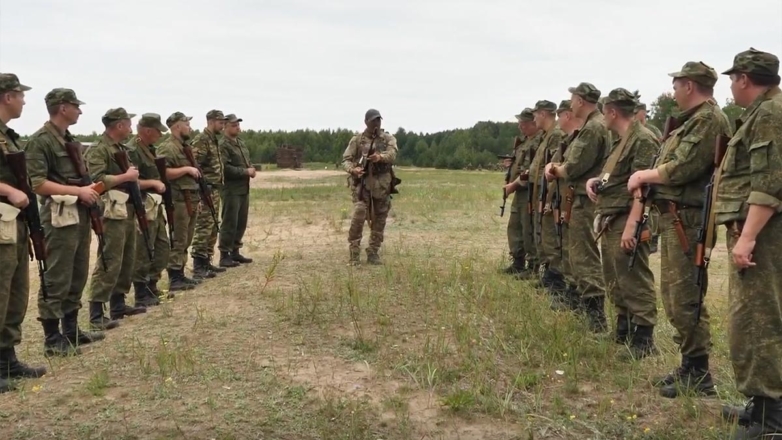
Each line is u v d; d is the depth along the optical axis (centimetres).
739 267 344
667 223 421
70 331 532
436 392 421
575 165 562
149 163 683
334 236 1134
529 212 752
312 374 449
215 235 828
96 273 586
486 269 795
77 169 526
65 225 508
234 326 560
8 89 447
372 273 766
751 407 372
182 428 370
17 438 360
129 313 631
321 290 671
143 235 636
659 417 388
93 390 421
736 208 353
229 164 853
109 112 597
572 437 365
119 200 588
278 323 564
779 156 329
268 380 436
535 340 511
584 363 472
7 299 433
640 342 498
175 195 737
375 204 830
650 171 424
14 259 436
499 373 450
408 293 657
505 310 588
